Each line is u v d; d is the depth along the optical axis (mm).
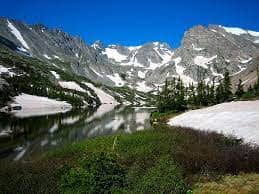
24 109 167250
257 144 32219
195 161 22469
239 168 21438
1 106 158625
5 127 74625
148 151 27109
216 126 52656
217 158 22906
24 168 22484
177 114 95250
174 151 26031
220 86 147250
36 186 17422
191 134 39688
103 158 17672
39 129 71375
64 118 108688
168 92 126875
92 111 167125
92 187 16328
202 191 17531
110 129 72125
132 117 117875
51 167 22359
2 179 18906
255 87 135375
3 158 38438
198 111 89562
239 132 42594
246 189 17812
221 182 19203
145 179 17359
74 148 34219
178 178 17688
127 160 24125
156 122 85500
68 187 16656
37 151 43344
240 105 82562
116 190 16547
